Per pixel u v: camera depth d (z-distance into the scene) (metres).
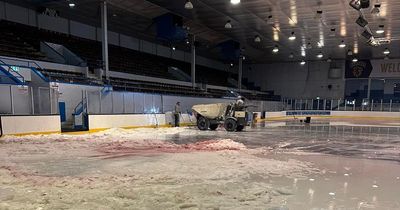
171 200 4.14
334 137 12.80
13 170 5.93
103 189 4.62
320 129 17.17
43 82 13.89
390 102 32.59
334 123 23.34
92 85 15.60
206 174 5.68
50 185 4.86
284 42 26.69
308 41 25.92
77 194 4.37
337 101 35.75
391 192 4.70
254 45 28.34
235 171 5.94
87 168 6.15
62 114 14.28
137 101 17.53
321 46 27.97
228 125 15.21
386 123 23.77
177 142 10.41
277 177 5.54
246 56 34.78
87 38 23.56
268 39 25.56
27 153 7.92
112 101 16.14
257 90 41.19
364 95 35.41
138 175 5.56
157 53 31.06
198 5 16.89
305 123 22.98
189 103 21.34
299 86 38.78
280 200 4.23
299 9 17.06
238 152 8.23
